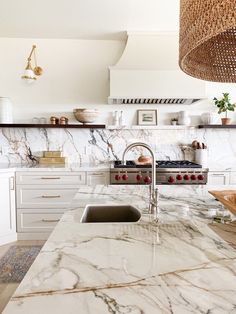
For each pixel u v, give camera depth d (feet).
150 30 10.96
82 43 12.35
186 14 2.68
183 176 10.46
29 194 10.45
